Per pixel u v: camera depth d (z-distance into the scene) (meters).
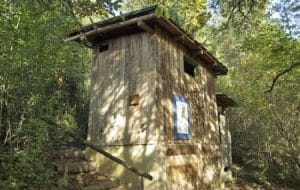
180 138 7.81
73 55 7.77
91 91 8.20
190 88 8.92
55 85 7.10
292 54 11.45
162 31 7.71
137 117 7.23
